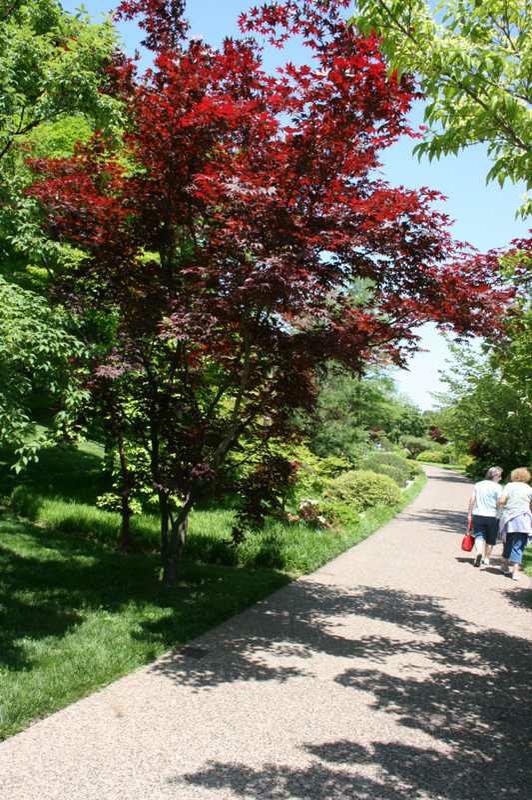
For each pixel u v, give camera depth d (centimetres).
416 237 553
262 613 627
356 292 1207
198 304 556
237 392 689
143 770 315
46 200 612
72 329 603
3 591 601
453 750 359
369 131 579
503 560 1014
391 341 635
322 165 533
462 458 5647
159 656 485
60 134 1085
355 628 596
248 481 721
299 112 559
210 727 369
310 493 1448
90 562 751
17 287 515
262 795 299
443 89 336
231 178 509
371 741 365
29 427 479
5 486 1066
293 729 374
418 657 523
